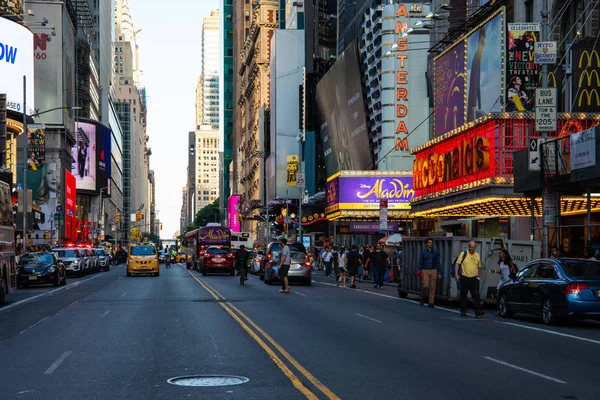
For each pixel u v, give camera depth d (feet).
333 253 178.29
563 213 105.40
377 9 216.74
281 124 376.48
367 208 183.21
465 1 156.56
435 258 75.77
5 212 82.43
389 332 51.44
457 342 46.11
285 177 373.40
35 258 120.37
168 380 32.53
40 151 258.98
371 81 227.81
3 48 233.35
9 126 236.02
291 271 117.91
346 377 33.19
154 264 161.79
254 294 93.81
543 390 30.27
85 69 425.69
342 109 258.16
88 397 28.91
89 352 41.70
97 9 525.34
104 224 476.95
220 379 32.73
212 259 165.68
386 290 109.91
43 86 317.83
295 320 59.47
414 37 209.77
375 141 225.56
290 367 35.96
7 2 251.19
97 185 434.30
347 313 66.54
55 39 321.52
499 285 68.49
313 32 331.36
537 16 119.55
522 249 77.61
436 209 130.62
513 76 116.06
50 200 308.40
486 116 106.22
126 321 59.06
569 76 109.09
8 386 31.42
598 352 41.96
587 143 71.61
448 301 81.41
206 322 57.77
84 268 167.94
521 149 96.02
